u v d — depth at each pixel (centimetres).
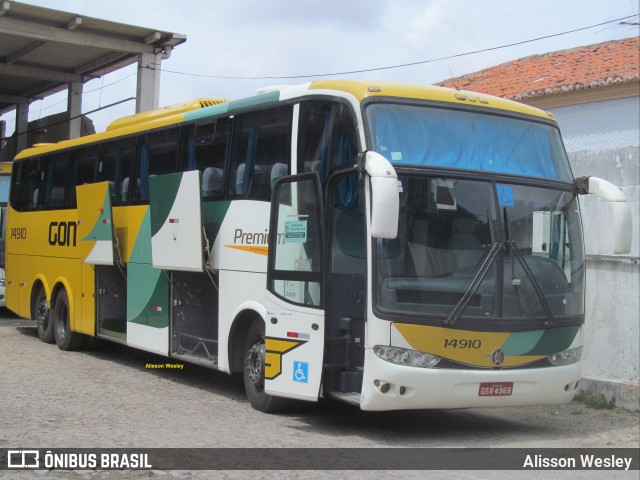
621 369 1066
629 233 861
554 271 853
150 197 1091
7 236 1669
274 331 869
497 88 1884
